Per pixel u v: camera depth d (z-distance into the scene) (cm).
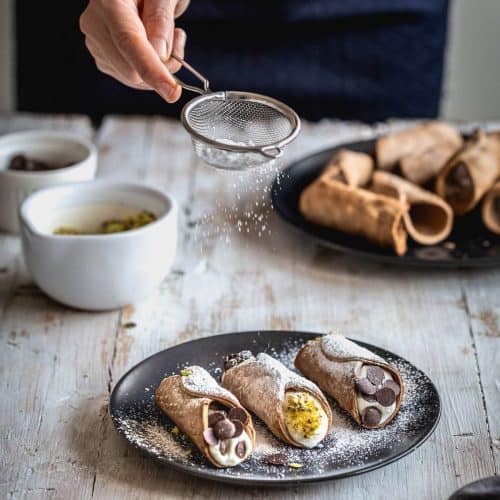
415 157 155
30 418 119
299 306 136
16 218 149
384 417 115
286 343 126
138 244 131
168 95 120
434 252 144
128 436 113
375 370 117
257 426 115
